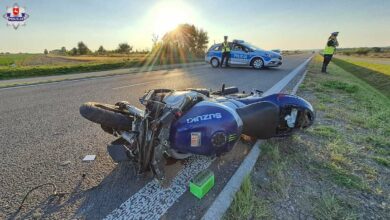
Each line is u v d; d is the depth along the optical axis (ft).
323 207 7.33
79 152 11.00
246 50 51.08
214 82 32.12
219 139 8.15
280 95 11.99
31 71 49.98
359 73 53.42
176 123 7.97
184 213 7.08
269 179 8.71
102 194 7.93
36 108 19.22
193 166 9.57
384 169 9.62
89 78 41.09
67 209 7.23
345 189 8.26
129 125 8.98
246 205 7.16
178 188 8.23
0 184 8.44
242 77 36.76
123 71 55.21
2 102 21.67
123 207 7.32
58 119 16.12
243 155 10.54
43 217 6.91
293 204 7.43
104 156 10.59
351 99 21.52
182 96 8.50
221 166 9.62
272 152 10.44
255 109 10.13
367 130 13.70
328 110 17.43
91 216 6.96
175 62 89.51
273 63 48.52
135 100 22.04
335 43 41.73
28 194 7.89
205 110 8.24
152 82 34.14
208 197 7.79
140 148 7.53
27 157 10.48
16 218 6.86
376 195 8.00
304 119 11.89
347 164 9.89
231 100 11.19
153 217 6.93
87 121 15.66
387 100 24.84
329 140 12.18
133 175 9.01
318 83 29.68
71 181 8.65
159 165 7.68
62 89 28.68
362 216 7.04
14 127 14.46
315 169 9.42
